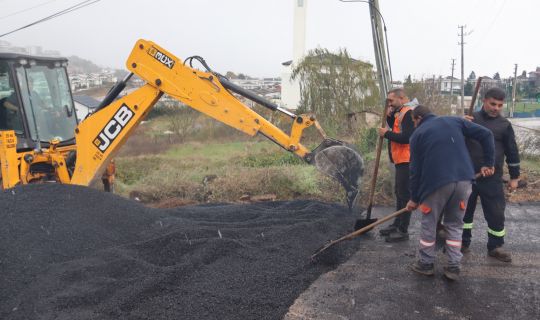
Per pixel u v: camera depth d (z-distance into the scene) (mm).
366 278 4246
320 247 4855
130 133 5535
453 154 3967
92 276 4020
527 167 8852
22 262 4094
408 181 5117
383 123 5164
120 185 8984
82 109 24609
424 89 17688
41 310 3439
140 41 5328
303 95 19266
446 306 3699
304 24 33031
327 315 3574
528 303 3707
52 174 6211
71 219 4781
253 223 5527
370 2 8094
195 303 3625
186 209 6348
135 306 3582
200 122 19266
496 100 4492
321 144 5215
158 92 5367
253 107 15961
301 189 7508
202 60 5383
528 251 4820
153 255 4531
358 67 18531
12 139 5699
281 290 3908
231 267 4285
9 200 4801
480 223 5863
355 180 5121
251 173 8266
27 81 6281
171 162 12430
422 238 4227
